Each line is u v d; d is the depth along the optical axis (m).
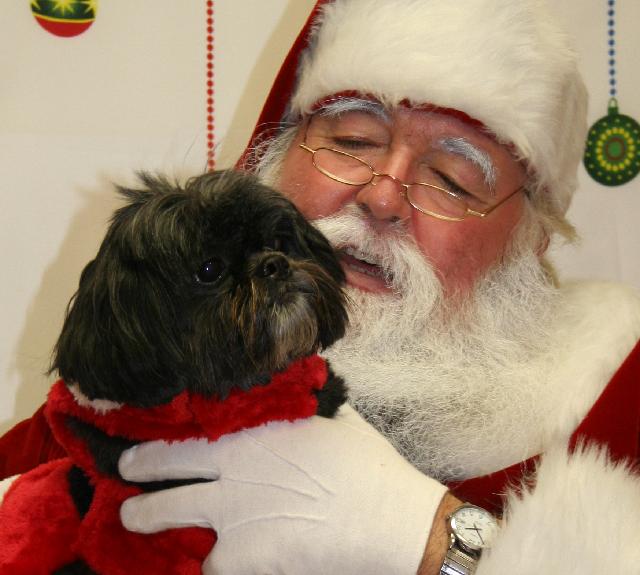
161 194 1.24
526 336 1.79
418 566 1.09
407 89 1.63
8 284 2.37
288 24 2.47
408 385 1.62
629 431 1.41
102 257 1.21
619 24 2.57
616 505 1.14
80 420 1.26
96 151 2.40
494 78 1.64
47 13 2.35
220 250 1.18
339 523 1.13
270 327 1.18
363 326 1.65
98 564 1.20
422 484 1.19
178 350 1.15
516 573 1.06
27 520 1.25
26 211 2.37
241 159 1.96
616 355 1.62
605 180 2.59
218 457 1.22
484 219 1.75
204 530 1.20
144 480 1.24
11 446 1.88
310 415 1.25
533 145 1.72
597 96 2.58
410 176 1.71
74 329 1.18
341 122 1.75
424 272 1.65
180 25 2.44
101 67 2.40
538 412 1.56
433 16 1.67
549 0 2.54
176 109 2.45
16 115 2.36
